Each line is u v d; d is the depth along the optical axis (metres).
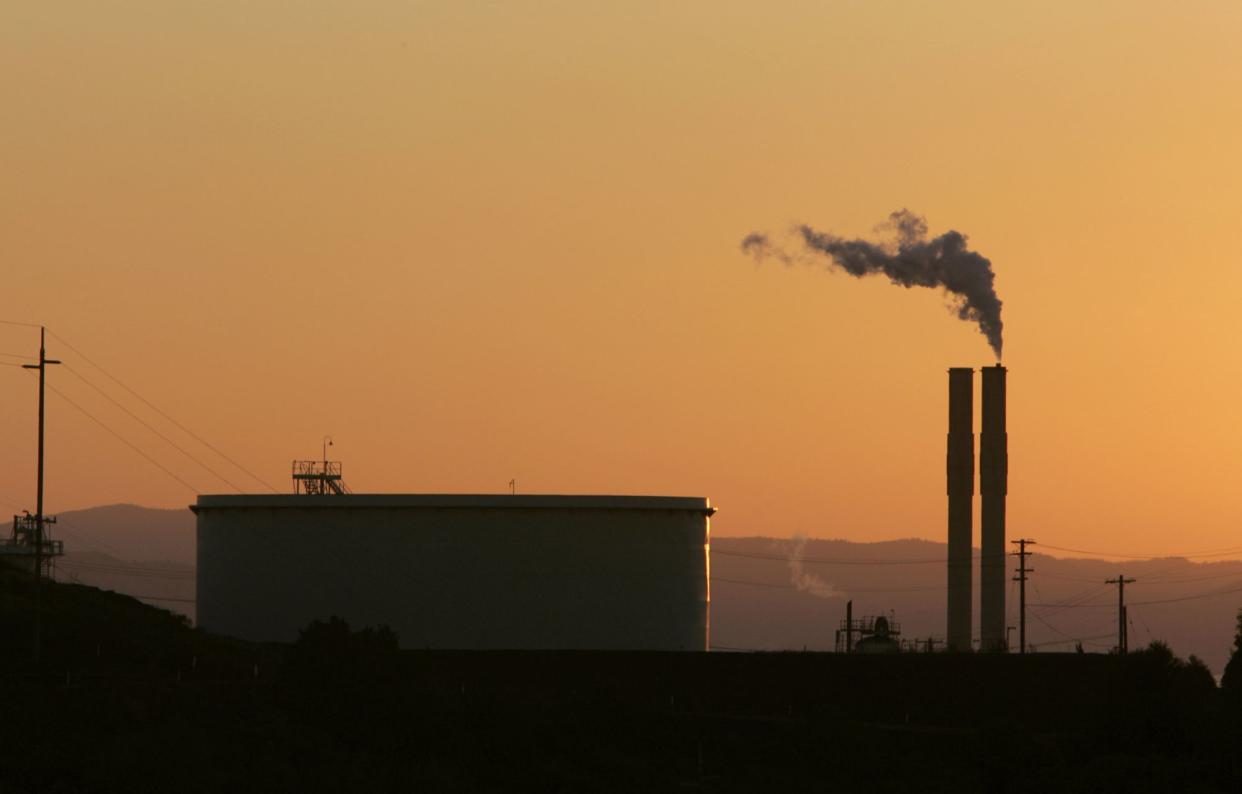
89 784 199.75
